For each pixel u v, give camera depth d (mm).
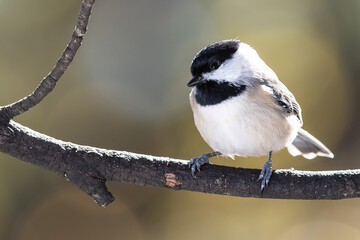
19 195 9938
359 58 11359
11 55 10875
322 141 11422
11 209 9883
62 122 10812
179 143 10867
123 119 11117
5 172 9859
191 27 11703
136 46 11734
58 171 5770
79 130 10875
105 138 10992
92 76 11344
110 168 5824
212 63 7055
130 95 11352
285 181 5965
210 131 7152
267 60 11609
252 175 6055
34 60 10969
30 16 11031
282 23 11688
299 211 10367
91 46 11602
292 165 10695
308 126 11500
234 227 10312
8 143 5637
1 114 5633
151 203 10492
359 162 11125
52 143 5793
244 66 7086
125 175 5871
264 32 11672
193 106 7383
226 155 7684
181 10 11844
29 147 5691
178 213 10438
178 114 11031
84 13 5035
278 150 7387
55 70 5387
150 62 11633
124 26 11797
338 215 10320
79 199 10258
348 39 11445
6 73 10789
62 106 10898
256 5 11719
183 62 11484
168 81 11430
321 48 11602
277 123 7051
